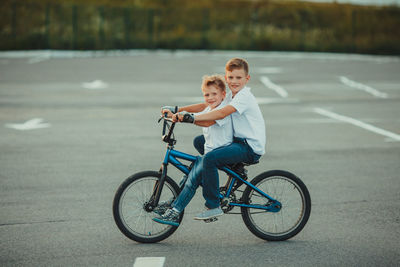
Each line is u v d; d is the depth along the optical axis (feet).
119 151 31.73
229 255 17.04
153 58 99.91
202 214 17.97
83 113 44.88
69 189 24.16
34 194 23.36
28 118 42.22
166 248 17.63
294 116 45.29
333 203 22.49
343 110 48.80
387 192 24.18
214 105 18.21
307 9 150.10
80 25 123.54
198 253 17.20
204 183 17.79
